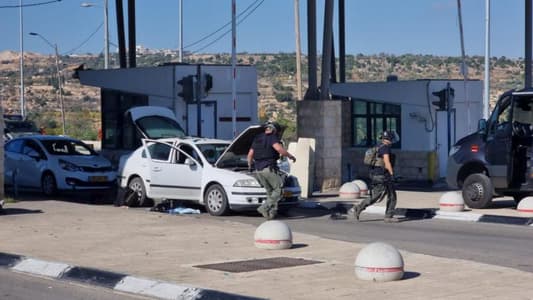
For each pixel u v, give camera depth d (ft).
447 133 126.21
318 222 76.23
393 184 76.33
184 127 122.83
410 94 125.49
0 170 79.51
